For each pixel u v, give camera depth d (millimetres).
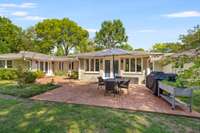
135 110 9195
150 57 19219
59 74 33656
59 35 49562
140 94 13797
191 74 5656
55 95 13195
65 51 51031
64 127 6492
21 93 13391
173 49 7379
